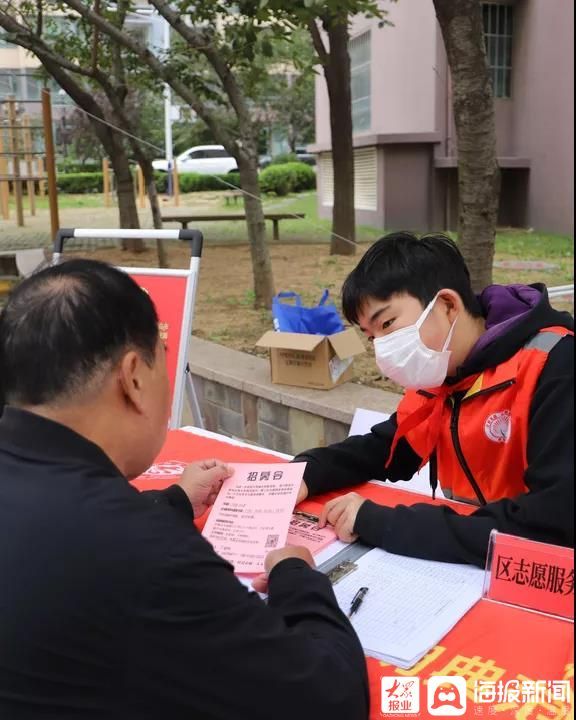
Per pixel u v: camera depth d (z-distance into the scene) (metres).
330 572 1.51
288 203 18.95
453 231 12.43
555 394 1.55
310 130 30.02
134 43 5.68
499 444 1.72
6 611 0.99
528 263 8.34
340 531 1.66
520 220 12.35
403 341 1.65
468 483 1.86
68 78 8.41
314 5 4.01
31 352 1.10
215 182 22.86
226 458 2.19
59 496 1.03
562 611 1.34
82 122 15.38
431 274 1.67
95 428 1.12
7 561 1.00
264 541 1.61
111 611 0.96
